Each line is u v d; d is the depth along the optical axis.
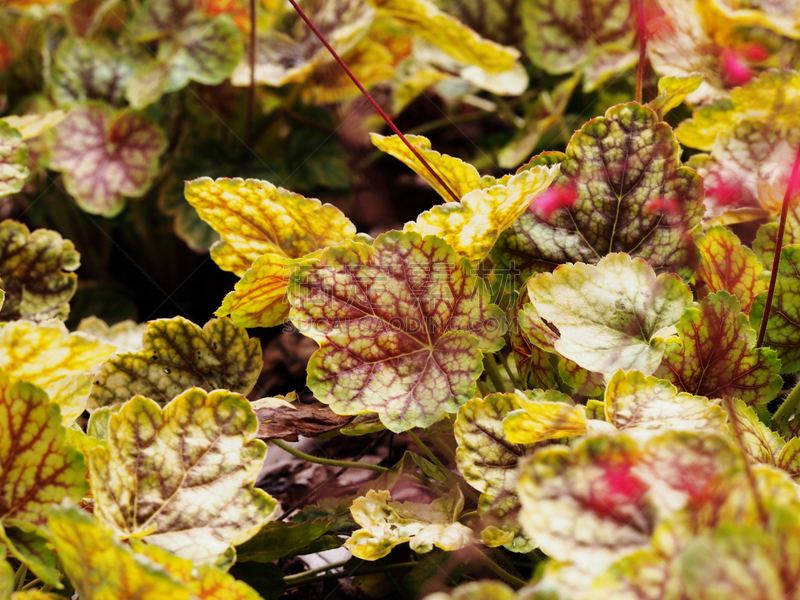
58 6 1.27
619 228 0.78
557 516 0.66
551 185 0.78
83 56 1.09
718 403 0.72
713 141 0.87
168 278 1.16
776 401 0.81
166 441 0.72
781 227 0.74
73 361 0.71
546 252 0.78
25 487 0.70
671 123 0.92
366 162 1.22
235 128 1.09
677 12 0.90
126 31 1.13
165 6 1.08
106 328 0.94
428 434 0.79
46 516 0.69
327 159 1.09
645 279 0.75
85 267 1.15
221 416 0.73
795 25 0.86
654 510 0.66
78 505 0.72
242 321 0.79
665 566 0.65
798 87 0.83
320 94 1.15
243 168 1.05
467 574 0.77
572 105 1.11
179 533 0.71
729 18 0.88
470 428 0.74
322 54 1.00
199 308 1.13
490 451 0.74
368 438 0.89
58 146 1.01
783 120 0.83
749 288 0.77
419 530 0.73
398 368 0.75
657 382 0.72
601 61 0.99
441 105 1.38
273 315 0.79
